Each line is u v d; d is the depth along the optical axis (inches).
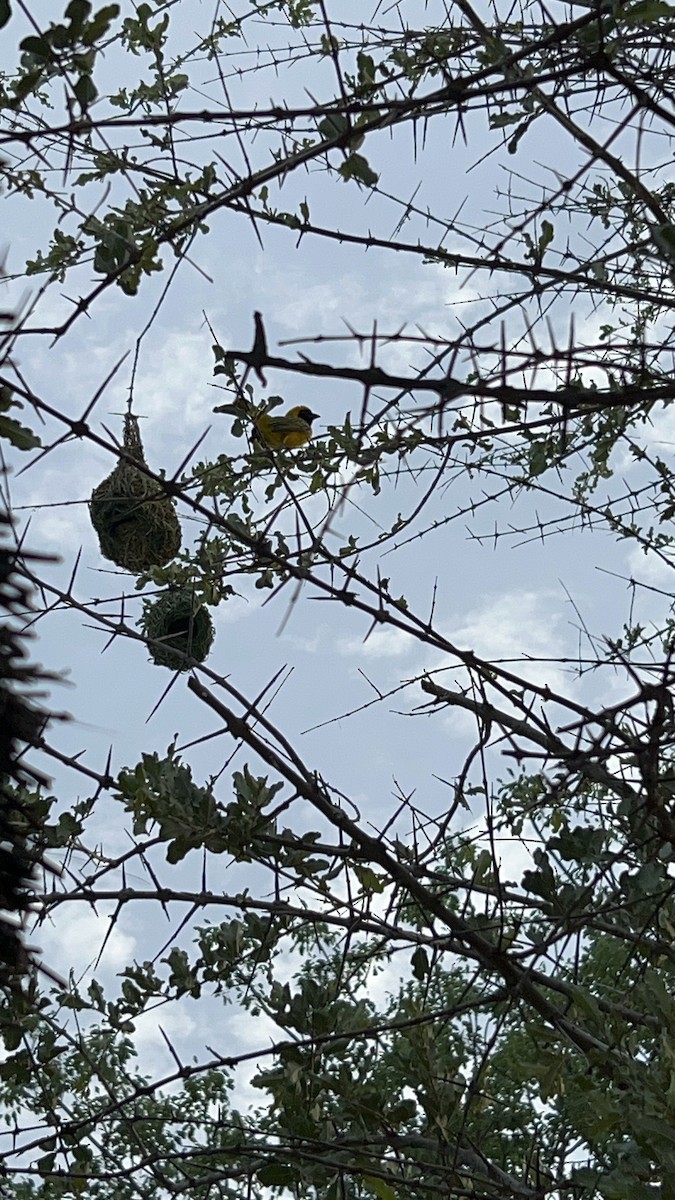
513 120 111.6
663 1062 101.3
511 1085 225.6
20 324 67.4
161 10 118.9
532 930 119.0
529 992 108.7
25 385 72.6
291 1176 114.8
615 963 229.8
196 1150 120.6
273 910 116.6
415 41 116.7
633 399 78.1
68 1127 118.6
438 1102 119.3
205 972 120.9
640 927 120.3
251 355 65.6
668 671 77.4
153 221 101.0
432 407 69.6
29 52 68.9
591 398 76.9
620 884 111.9
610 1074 106.1
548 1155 142.7
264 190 106.1
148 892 111.0
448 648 101.7
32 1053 123.3
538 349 70.5
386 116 81.7
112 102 118.4
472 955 119.1
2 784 74.1
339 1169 111.9
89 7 66.7
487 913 111.3
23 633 72.7
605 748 78.3
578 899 105.4
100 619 98.7
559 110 98.8
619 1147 103.3
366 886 113.2
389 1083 223.3
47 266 113.7
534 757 78.1
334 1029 115.6
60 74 68.9
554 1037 108.7
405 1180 110.6
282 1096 112.9
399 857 119.4
